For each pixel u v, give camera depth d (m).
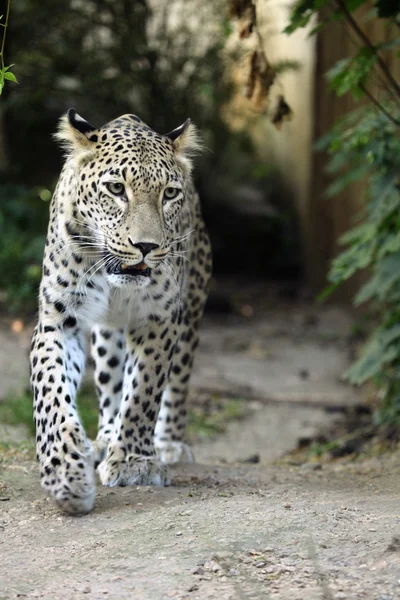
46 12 23.11
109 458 8.49
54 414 7.68
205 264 10.64
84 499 7.29
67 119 8.36
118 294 8.52
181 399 10.49
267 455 12.26
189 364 10.51
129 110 24.03
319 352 18.06
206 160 25.05
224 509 7.20
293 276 25.23
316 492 8.28
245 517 6.95
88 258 8.27
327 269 22.50
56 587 5.88
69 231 8.25
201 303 10.62
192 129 8.78
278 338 19.14
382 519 6.84
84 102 24.83
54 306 8.26
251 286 24.02
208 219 25.81
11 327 18.16
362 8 18.27
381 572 5.83
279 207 27.30
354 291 20.75
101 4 23.08
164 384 8.74
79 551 6.52
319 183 22.70
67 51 23.45
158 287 8.45
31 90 23.70
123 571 6.08
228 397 14.98
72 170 8.41
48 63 23.62
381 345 12.20
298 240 25.41
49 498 7.80
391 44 10.63
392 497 7.90
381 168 12.12
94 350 9.72
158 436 10.45
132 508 7.54
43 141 25.69
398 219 11.55
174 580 5.87
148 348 8.63
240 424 13.73
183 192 8.49
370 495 8.17
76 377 8.31
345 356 17.72
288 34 10.19
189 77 23.58
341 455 11.85
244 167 28.33
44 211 22.23
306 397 14.94
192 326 10.52
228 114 24.97
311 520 6.82
